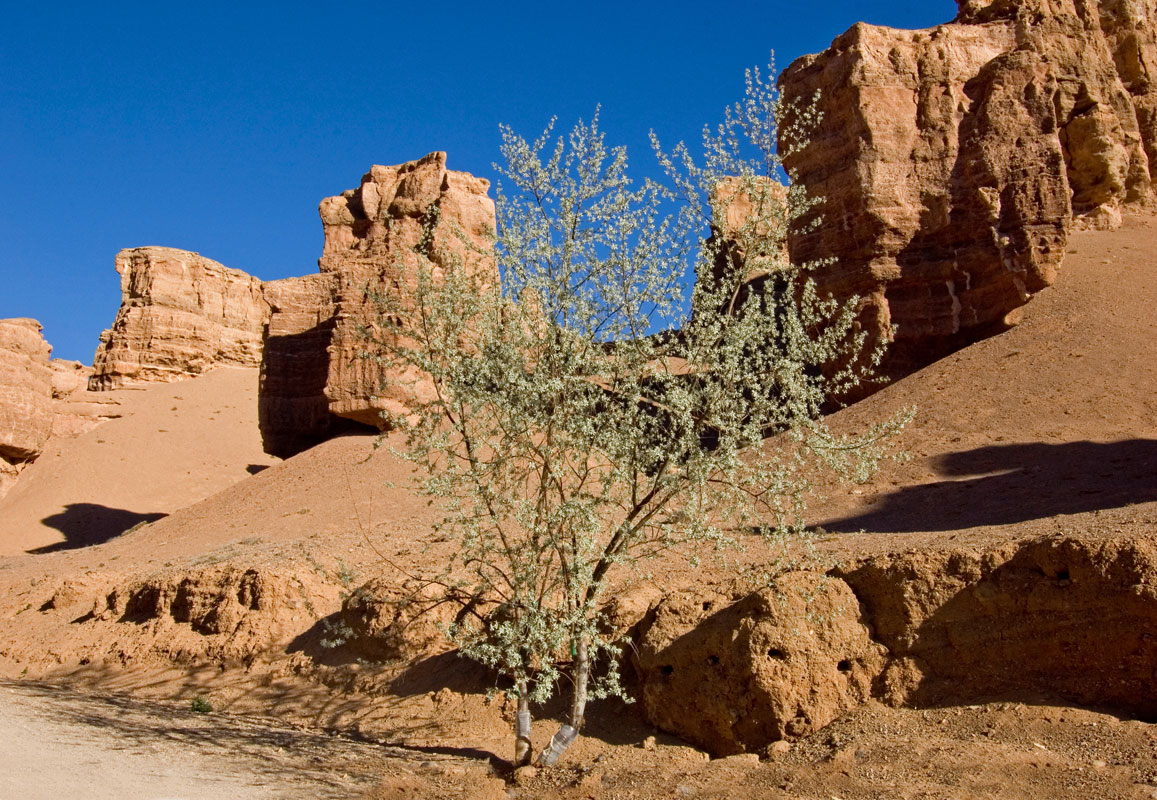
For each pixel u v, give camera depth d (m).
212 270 74.75
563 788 10.38
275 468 39.34
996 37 36.28
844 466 11.55
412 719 13.95
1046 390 25.44
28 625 23.00
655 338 11.64
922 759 9.77
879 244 31.64
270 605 18.55
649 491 11.95
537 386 10.84
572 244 11.32
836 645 11.50
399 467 33.81
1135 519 12.48
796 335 11.50
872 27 33.94
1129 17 43.88
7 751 11.92
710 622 12.19
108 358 68.44
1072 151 40.22
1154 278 31.72
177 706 16.52
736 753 11.34
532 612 11.10
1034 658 10.69
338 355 41.81
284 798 10.36
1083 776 8.84
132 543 33.69
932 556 11.68
